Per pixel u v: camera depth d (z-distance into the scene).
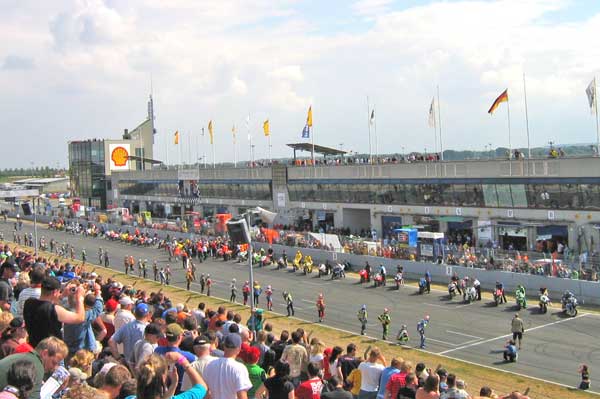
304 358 12.98
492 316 41.34
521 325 33.84
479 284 46.47
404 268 57.12
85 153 147.75
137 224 100.62
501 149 83.38
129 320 14.16
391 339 36.53
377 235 79.06
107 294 20.83
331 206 85.75
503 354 32.59
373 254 61.41
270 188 95.88
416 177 73.44
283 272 62.09
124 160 146.75
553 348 33.47
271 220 64.25
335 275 58.03
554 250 61.06
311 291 52.31
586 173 57.19
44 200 140.00
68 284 14.52
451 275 53.03
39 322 9.21
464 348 34.06
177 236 89.81
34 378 6.72
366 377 13.51
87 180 147.88
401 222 76.75
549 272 47.62
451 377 12.65
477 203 67.31
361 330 38.06
